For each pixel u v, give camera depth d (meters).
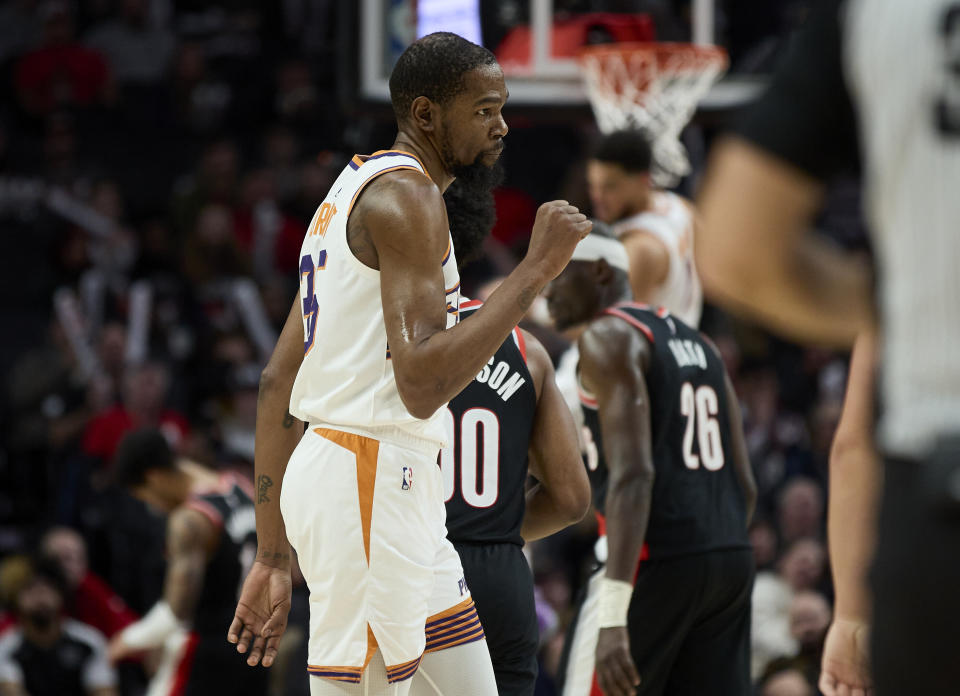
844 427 6.44
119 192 29.91
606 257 9.34
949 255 3.09
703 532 8.63
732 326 22.56
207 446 19.86
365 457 5.89
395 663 5.90
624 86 15.85
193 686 12.42
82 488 20.61
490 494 7.52
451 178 6.42
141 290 24.77
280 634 6.63
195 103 31.98
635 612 8.60
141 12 33.50
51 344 24.28
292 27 34.72
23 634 15.60
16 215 29.25
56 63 31.44
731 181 3.35
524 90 15.88
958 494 2.97
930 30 3.10
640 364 8.56
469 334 5.54
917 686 3.10
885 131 3.15
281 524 6.64
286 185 28.86
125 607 18.62
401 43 15.49
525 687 7.68
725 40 16.77
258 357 24.08
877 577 3.20
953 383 3.08
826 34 3.27
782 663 14.73
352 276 5.92
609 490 8.33
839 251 3.87
